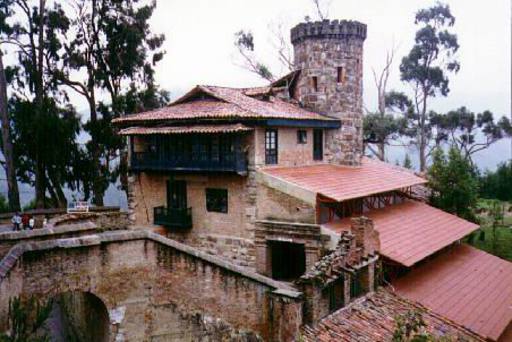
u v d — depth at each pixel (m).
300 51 33.19
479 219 44.53
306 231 23.84
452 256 29.31
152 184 30.16
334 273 16.86
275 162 27.14
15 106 36.84
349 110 32.03
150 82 41.50
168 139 28.33
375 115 58.66
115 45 39.66
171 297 17.47
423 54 60.31
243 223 26.27
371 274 19.39
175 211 28.28
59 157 36.84
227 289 17.00
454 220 32.31
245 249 26.16
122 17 39.72
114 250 16.55
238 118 25.12
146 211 30.48
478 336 18.28
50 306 14.72
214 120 26.00
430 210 33.47
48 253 15.16
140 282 17.14
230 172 25.72
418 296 21.52
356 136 32.44
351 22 31.77
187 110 28.33
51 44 38.16
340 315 16.89
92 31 40.03
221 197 27.22
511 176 63.47
